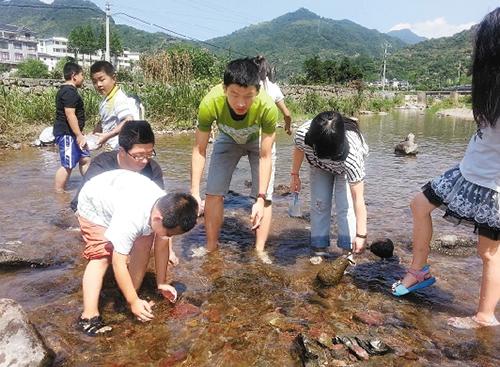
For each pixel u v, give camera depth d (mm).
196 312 2885
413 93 39562
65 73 5582
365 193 5965
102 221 2820
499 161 2541
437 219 4902
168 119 13164
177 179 6496
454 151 10102
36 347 2262
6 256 3428
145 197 2713
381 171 7539
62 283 3207
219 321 2777
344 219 3803
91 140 5504
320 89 25516
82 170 5887
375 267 3646
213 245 3910
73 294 3055
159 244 2924
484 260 2732
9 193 5500
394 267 3658
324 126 3105
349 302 3059
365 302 3064
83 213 2859
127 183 2824
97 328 2650
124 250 2619
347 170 3367
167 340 2570
